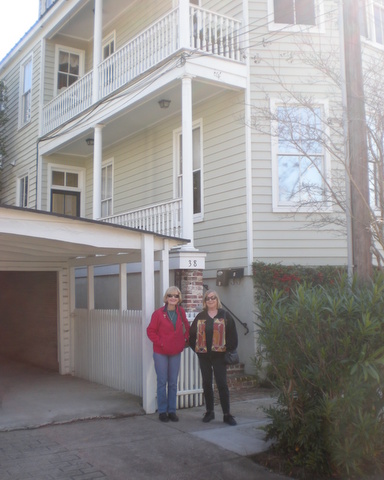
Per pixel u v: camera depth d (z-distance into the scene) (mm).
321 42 10883
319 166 10617
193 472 5113
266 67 10781
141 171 13844
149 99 11227
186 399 7656
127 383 8617
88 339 10016
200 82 10438
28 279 12344
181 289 9469
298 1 11094
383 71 10180
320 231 10383
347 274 5875
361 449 4793
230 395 8734
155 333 7020
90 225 7047
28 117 16875
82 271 14195
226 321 6773
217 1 11617
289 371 5242
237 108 10867
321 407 4977
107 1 14133
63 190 16078
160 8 13469
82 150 15602
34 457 5426
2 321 13742
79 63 16641
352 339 4883
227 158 11008
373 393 4918
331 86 10789
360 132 6480
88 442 5961
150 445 5875
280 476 5074
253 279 9977
